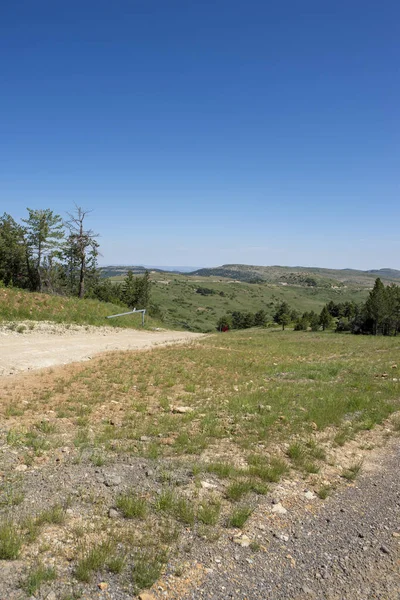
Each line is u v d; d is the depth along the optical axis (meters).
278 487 5.33
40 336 17.53
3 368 11.01
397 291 70.94
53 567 3.38
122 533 3.95
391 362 17.75
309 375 13.76
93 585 3.27
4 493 4.43
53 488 4.66
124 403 8.83
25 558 3.45
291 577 3.63
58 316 22.84
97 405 8.40
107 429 6.83
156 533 4.04
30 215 40.62
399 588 3.61
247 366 15.66
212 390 10.93
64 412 7.63
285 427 7.78
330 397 10.32
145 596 3.21
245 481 5.32
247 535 4.18
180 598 3.26
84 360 13.59
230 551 3.90
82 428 6.81
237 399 9.70
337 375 14.25
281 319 100.00
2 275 43.66
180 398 9.73
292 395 10.58
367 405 9.81
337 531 4.43
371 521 4.68
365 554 4.05
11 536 3.63
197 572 3.57
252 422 7.98
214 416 8.25
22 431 6.33
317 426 8.01
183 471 5.47
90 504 4.41
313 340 36.19
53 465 5.27
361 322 69.25
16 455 5.46
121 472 5.26
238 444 6.76
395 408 9.73
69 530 3.90
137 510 4.30
